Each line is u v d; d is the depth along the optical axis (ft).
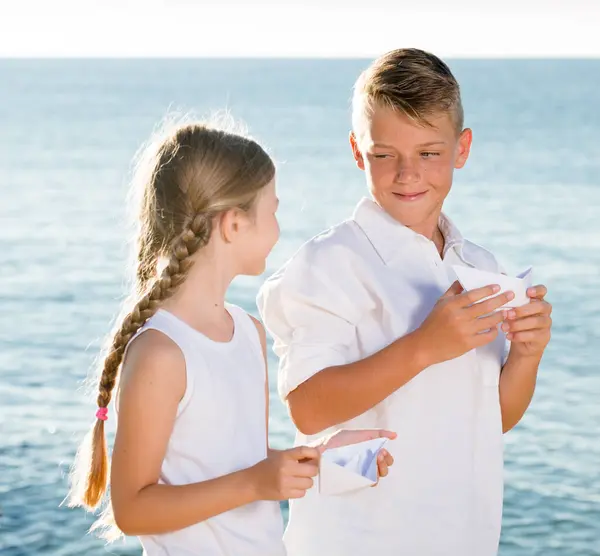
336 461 7.07
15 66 525.75
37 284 63.82
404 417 8.43
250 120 207.41
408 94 8.20
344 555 8.39
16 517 26.32
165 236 7.12
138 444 6.66
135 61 520.83
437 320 7.82
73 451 31.89
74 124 209.15
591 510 27.30
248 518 7.10
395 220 8.76
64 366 44.45
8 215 94.38
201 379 6.89
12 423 35.22
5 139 177.88
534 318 8.10
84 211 96.84
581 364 42.52
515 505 27.76
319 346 8.41
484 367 8.66
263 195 7.23
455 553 8.50
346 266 8.68
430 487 8.44
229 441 7.04
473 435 8.61
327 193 104.01
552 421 35.09
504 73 417.90
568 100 251.19
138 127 201.26
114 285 63.46
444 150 8.46
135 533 6.71
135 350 6.79
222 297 7.27
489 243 72.23
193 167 7.05
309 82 392.06
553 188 103.19
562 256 66.95
